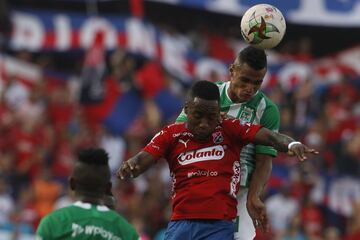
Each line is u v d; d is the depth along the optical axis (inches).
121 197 2132.1
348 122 2369.6
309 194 2222.0
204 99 954.1
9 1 2453.2
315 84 2417.6
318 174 2244.1
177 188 987.9
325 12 2335.1
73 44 2429.9
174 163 986.7
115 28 2396.7
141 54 2394.2
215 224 976.3
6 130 2310.5
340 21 2337.6
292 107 2335.1
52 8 2443.4
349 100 2425.0
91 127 2316.7
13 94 2423.7
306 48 2423.7
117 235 922.7
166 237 993.5
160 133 986.1
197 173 979.3
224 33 2415.1
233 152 983.6
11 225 2082.9
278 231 2138.3
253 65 996.6
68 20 2434.8
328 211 2241.6
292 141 950.4
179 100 2353.6
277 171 2217.0
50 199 2127.2
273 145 962.7
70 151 2274.9
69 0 2434.8
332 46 2447.1
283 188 2197.3
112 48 2393.0
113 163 2253.9
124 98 2352.4
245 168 1035.9
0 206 2102.6
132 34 2390.5
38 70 2474.2
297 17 2329.0
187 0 2309.3
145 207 2095.2
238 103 1031.0
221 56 2400.3
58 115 2375.7
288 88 2374.5
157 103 2343.8
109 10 2433.6
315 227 2170.3
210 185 977.5
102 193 933.2
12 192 2176.4
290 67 2386.8
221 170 979.3
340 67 2447.1
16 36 2459.4
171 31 2406.5
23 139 2288.4
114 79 2365.9
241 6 2309.3
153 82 2347.4
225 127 980.6
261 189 1026.7
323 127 2325.3
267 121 1039.6
